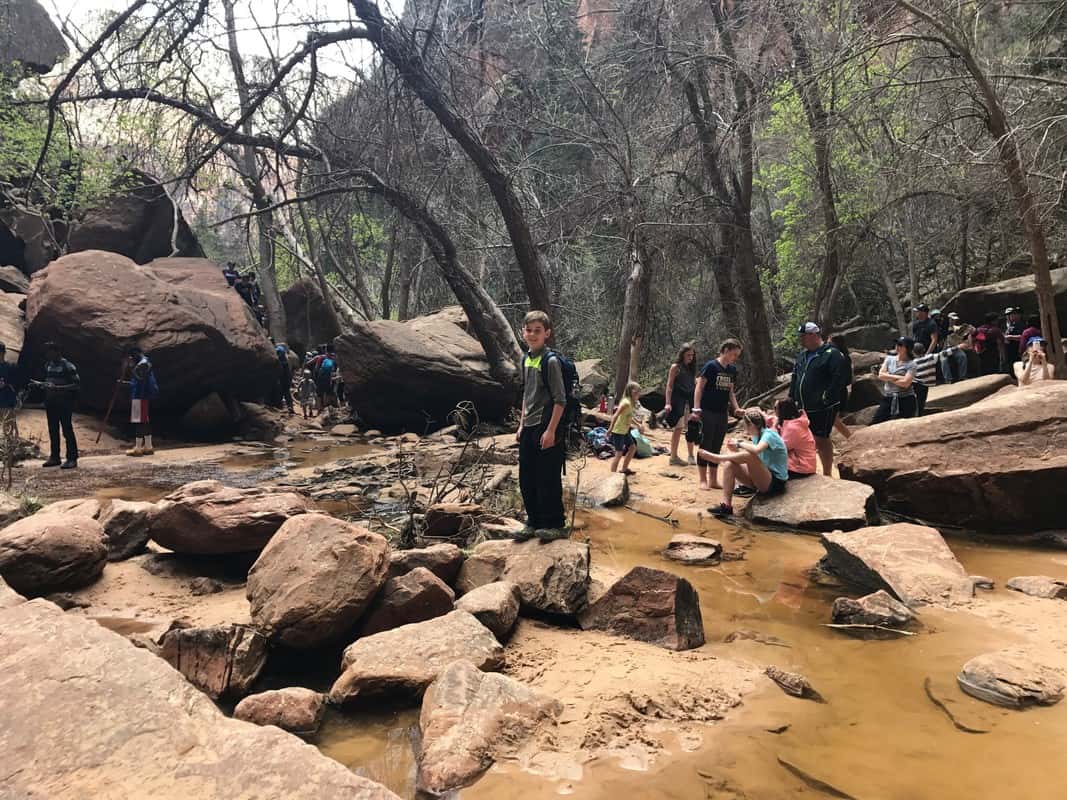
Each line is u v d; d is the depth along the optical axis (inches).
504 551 184.5
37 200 739.4
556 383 183.3
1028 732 110.7
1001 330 590.9
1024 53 537.3
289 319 967.0
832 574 202.8
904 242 844.6
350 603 145.2
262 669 135.0
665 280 709.3
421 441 532.7
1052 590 179.3
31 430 464.4
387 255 1118.4
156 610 169.5
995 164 401.1
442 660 130.5
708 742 108.4
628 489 310.2
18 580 170.2
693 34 628.7
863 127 534.9
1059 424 246.7
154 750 82.1
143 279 543.8
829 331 697.6
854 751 105.6
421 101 576.1
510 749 105.0
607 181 653.3
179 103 534.3
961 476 249.6
